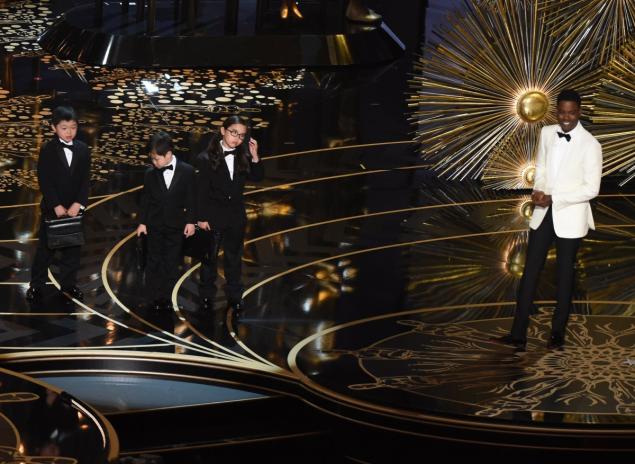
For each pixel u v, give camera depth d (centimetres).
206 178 2664
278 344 2586
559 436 2203
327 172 3678
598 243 3238
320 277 2964
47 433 1888
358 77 4584
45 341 2528
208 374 2466
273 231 3231
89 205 3322
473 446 2233
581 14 3378
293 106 4244
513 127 3550
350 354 2550
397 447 2283
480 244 3212
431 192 3562
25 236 3098
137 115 4069
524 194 3591
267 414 2422
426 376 2436
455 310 2809
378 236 3238
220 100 4262
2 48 4703
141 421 2344
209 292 2820
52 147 2673
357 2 4844
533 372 2466
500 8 3431
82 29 4666
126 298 2775
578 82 3475
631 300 2888
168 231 2677
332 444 2372
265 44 4644
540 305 2856
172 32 4666
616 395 2358
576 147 2486
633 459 2222
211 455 2350
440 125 3609
